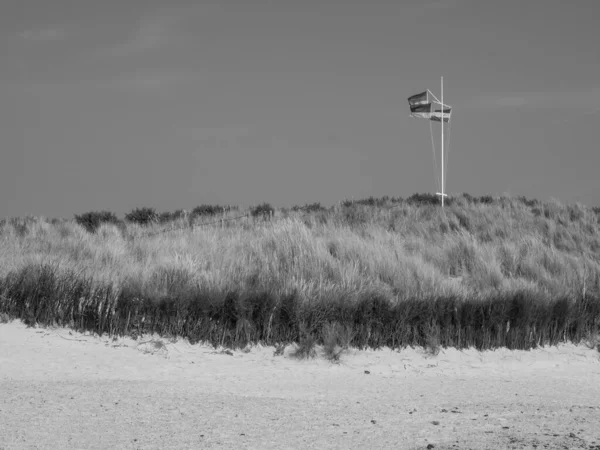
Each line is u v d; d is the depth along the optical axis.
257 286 11.73
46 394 7.63
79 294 10.95
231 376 9.41
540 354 11.38
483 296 12.39
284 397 8.15
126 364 9.59
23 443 5.81
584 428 6.53
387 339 11.04
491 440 6.04
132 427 6.39
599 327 12.39
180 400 7.60
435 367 10.52
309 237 15.25
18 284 11.06
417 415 7.11
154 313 10.74
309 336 10.59
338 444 5.93
